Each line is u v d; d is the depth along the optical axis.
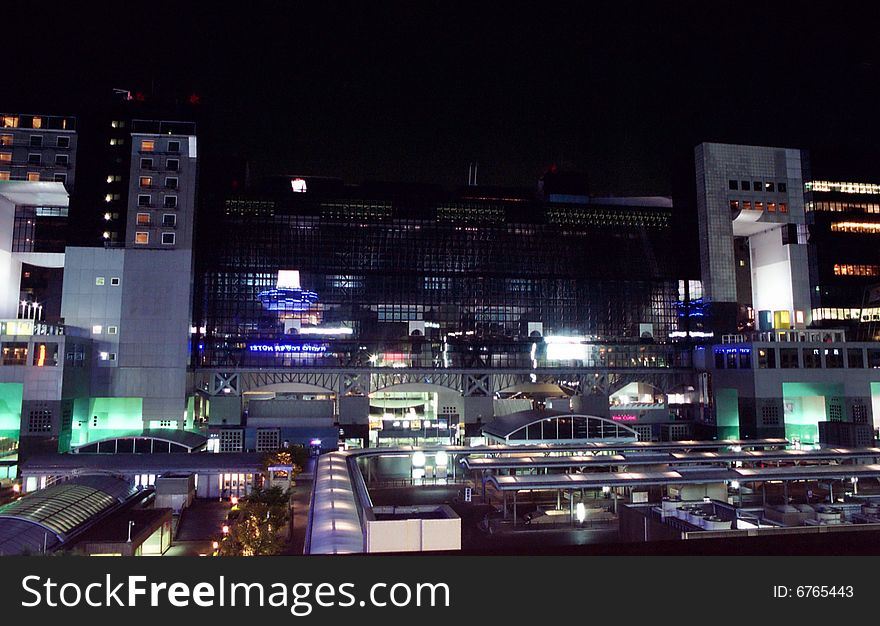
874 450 90.88
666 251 167.38
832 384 144.62
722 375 151.25
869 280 165.12
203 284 146.62
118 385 130.00
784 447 118.06
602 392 159.62
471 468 83.75
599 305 162.75
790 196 167.50
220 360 145.25
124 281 132.38
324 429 134.38
